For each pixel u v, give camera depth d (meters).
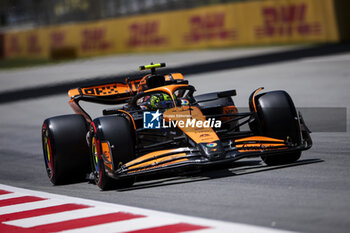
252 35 125.56
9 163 33.84
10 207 21.58
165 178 23.91
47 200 21.98
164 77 26.73
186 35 139.88
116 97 29.88
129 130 22.34
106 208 19.28
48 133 25.25
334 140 29.00
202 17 135.75
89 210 19.33
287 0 117.75
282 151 21.88
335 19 110.38
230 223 15.80
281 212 16.45
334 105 42.31
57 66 139.38
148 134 23.78
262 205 17.45
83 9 181.12
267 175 21.77
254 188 19.83
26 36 187.62
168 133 24.17
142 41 151.25
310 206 16.77
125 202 19.98
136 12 165.38
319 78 61.56
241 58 98.81
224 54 112.06
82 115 26.11
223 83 66.81
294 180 20.44
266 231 14.73
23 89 91.50
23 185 26.58
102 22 161.75
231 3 129.00
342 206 16.42
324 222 15.10
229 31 130.12
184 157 21.25
